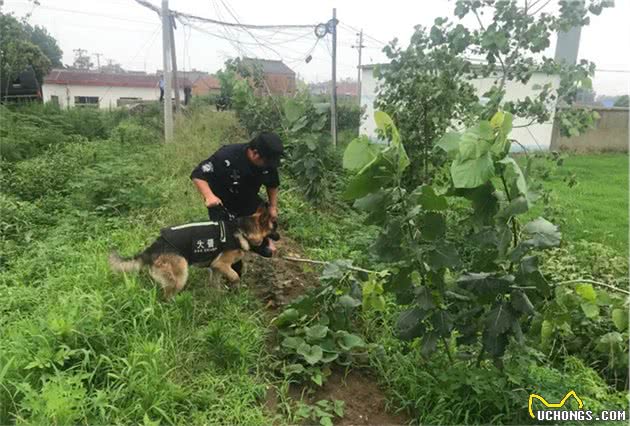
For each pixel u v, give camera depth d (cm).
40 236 566
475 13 602
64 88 3991
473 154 283
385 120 314
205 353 347
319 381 338
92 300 352
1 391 276
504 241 290
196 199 682
